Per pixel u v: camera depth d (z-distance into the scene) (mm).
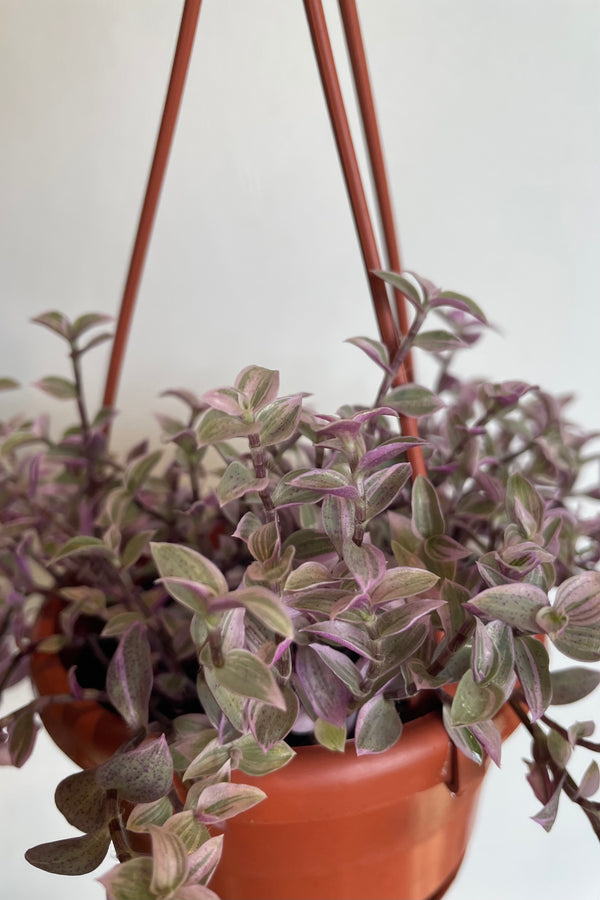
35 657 352
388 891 341
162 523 397
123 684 308
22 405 520
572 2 465
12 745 325
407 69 473
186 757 295
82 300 506
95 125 472
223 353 527
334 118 317
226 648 268
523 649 287
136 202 490
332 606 281
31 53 454
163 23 458
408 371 373
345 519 290
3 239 486
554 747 309
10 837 524
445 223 505
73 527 400
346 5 330
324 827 309
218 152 483
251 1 456
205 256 504
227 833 309
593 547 381
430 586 285
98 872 511
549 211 506
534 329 538
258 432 273
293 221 501
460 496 373
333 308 521
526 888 532
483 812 531
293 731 325
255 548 282
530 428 433
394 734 298
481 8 464
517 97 481
